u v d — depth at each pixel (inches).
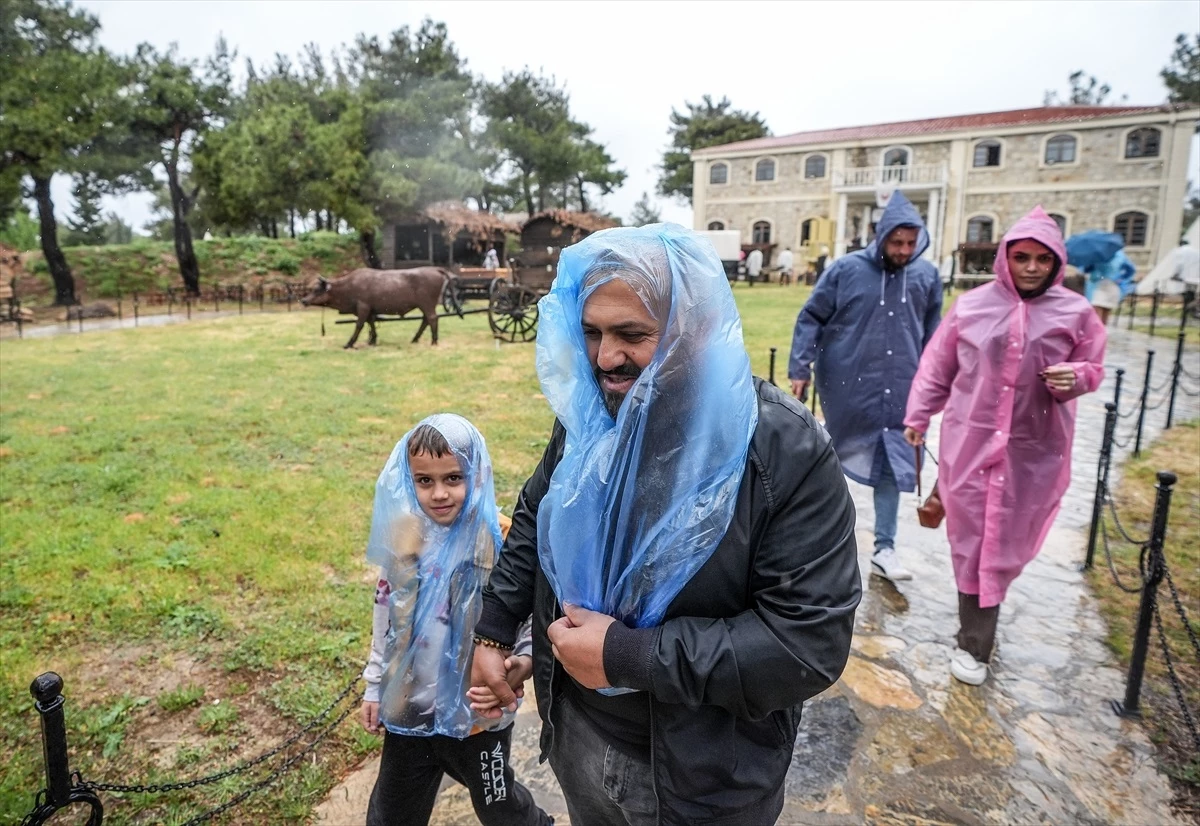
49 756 71.6
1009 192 1278.3
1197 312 669.9
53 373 433.1
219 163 966.4
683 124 2043.6
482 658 63.8
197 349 539.2
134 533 190.1
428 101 991.6
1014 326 114.4
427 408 335.9
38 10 807.7
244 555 176.9
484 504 77.5
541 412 326.0
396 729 77.7
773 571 49.6
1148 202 1189.7
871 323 155.6
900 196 151.9
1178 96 1620.3
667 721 52.2
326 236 1282.0
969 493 118.7
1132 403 343.6
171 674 131.6
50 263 921.5
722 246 1187.9
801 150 1432.1
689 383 48.6
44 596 157.8
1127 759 105.7
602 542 51.3
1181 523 192.4
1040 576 164.7
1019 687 123.6
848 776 103.5
